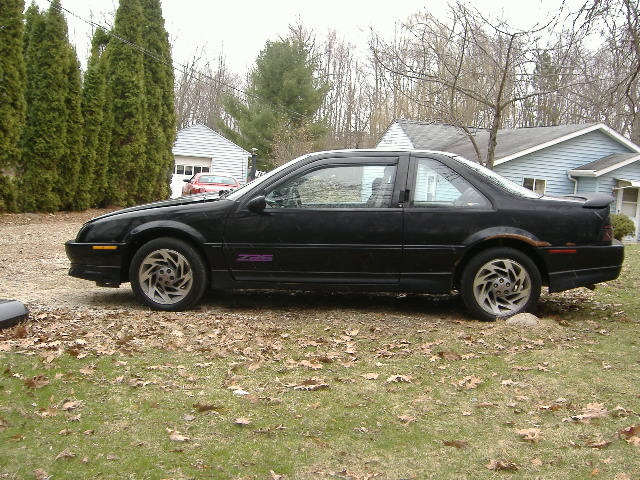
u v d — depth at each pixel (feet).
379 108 128.67
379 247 17.49
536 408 11.00
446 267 17.49
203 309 18.61
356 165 18.04
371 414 10.64
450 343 14.96
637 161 69.56
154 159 72.59
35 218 51.65
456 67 43.21
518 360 13.76
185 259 17.94
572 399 11.43
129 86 67.10
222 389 11.60
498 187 17.83
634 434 9.77
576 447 9.39
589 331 16.53
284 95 125.39
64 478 8.10
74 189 58.59
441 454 9.16
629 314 18.95
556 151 68.44
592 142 69.92
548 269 17.35
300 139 116.37
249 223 17.74
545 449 9.35
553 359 13.80
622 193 69.46
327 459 8.91
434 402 11.24
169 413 10.38
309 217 17.62
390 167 17.97
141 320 16.83
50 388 11.23
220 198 18.75
